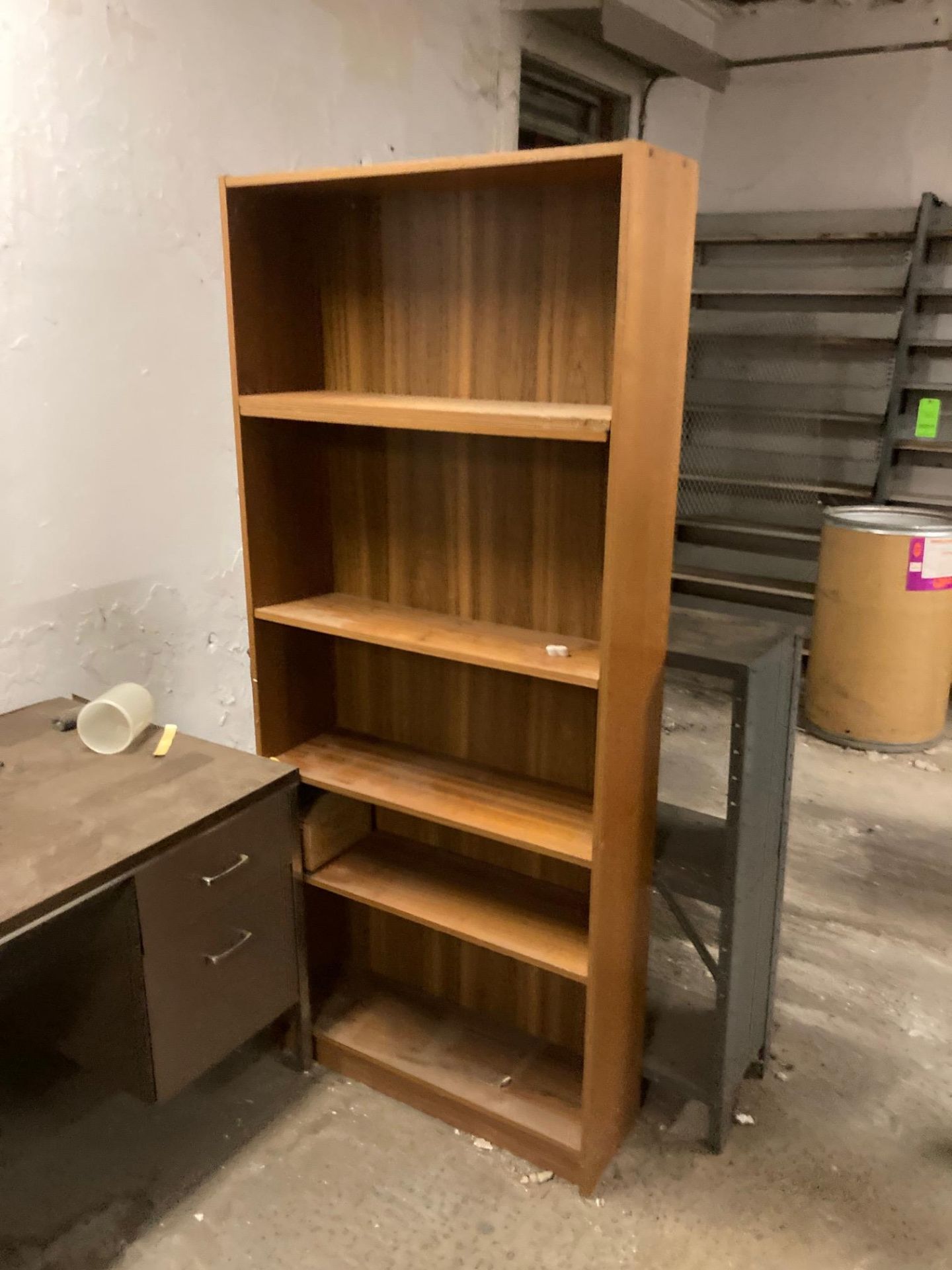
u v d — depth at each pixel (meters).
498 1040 2.00
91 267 1.87
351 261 1.78
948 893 2.71
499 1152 1.83
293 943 1.83
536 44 3.25
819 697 3.74
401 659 1.97
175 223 2.02
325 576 1.99
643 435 1.40
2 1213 1.68
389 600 1.93
